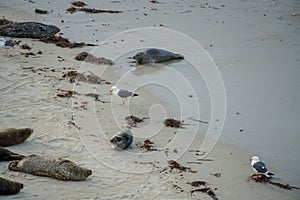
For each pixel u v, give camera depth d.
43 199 14.23
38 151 17.78
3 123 19.98
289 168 18.03
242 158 18.69
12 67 27.47
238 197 15.77
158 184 16.12
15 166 15.87
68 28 38.22
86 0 49.00
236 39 36.00
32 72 26.91
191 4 47.91
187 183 16.42
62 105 22.61
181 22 40.69
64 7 45.47
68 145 18.55
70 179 15.51
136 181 16.19
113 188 15.52
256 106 23.88
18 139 18.11
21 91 23.88
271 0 50.19
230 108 23.66
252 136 20.67
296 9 46.53
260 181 16.83
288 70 29.25
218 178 16.95
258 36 36.94
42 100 22.94
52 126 20.19
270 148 19.61
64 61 29.67
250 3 48.78
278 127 21.55
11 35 35.16
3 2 46.91
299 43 35.28
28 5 46.03
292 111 23.23
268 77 27.98
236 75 28.31
